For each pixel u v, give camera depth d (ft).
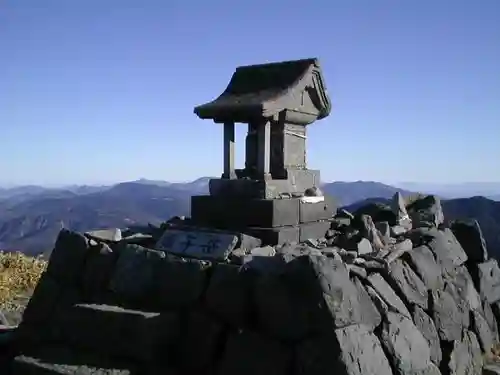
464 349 11.91
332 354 8.85
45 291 12.10
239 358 9.48
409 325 10.41
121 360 9.85
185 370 9.93
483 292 14.15
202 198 13.12
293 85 13.32
